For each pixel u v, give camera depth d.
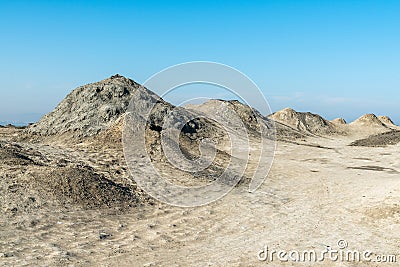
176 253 8.39
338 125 49.56
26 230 8.81
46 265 7.26
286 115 46.56
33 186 11.02
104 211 10.62
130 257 7.99
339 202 13.04
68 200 10.73
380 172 20.53
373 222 10.53
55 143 18.89
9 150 14.14
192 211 11.59
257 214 11.66
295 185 16.23
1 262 7.21
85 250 8.16
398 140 34.03
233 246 8.95
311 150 29.92
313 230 10.16
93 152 16.33
